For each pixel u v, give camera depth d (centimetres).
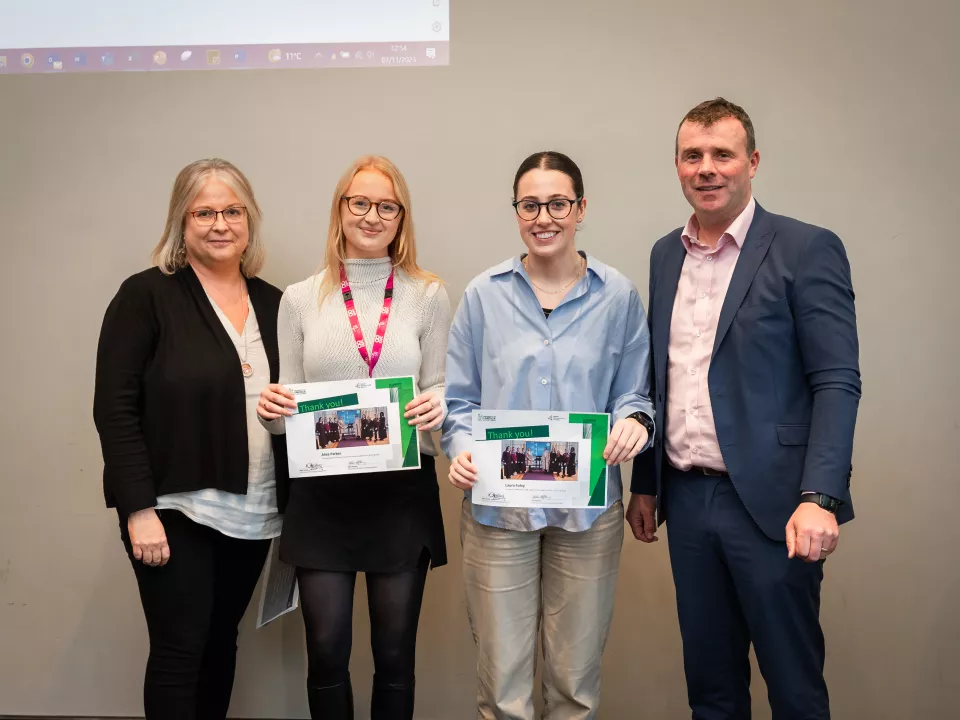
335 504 188
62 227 246
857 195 231
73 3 241
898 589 236
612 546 187
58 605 252
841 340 166
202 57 240
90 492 250
